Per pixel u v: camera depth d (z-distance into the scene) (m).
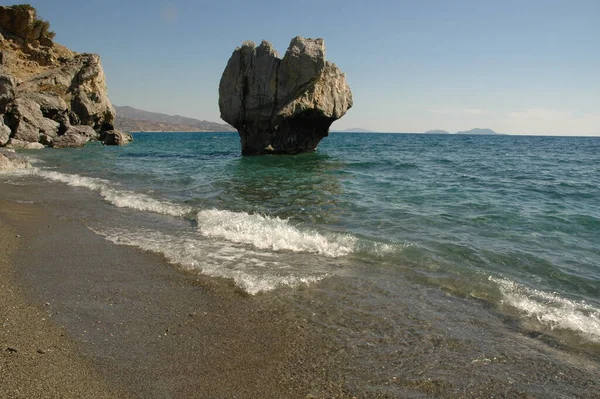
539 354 4.65
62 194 14.75
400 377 4.19
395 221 11.01
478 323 5.37
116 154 37.53
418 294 6.27
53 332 4.89
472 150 50.06
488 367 4.39
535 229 10.19
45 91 53.03
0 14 56.44
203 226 10.12
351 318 5.46
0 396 3.61
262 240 8.99
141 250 8.28
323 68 30.67
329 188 16.88
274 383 4.06
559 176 21.72
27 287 6.26
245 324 5.28
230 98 32.62
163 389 3.90
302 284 6.60
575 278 7.04
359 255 8.05
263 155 33.31
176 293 6.21
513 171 24.14
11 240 8.74
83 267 7.24
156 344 4.73
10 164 21.77
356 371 4.28
